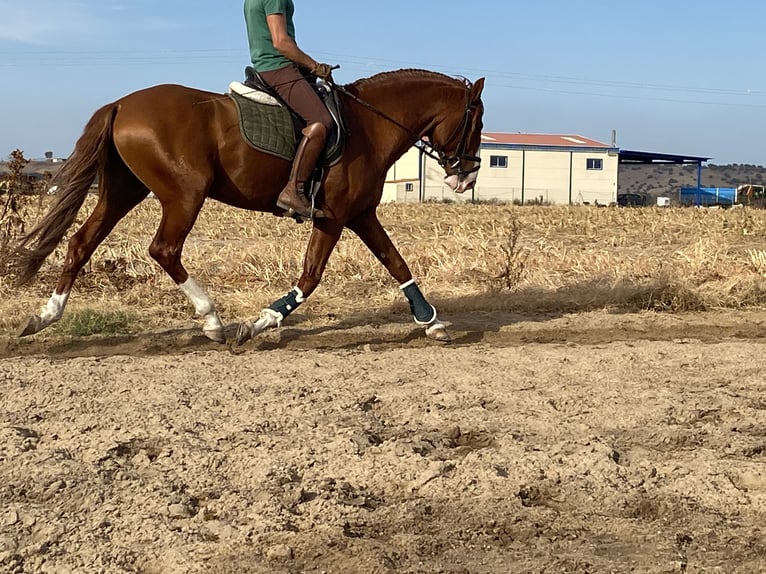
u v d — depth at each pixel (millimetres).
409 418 5660
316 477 4578
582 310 9836
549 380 6621
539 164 60281
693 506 4262
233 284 11148
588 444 5070
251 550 3787
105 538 3908
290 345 7980
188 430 5277
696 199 63594
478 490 4418
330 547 3818
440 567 3672
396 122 7656
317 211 7184
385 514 4152
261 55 7047
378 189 7652
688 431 5316
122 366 6816
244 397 6000
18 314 8719
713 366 7129
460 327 8867
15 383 6258
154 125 6641
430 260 12727
